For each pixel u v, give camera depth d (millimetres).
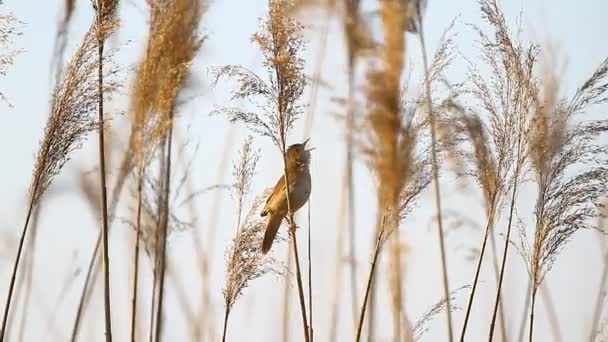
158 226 10719
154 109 9703
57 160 10297
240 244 11016
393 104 8852
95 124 10234
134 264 9836
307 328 9734
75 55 10156
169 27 9781
